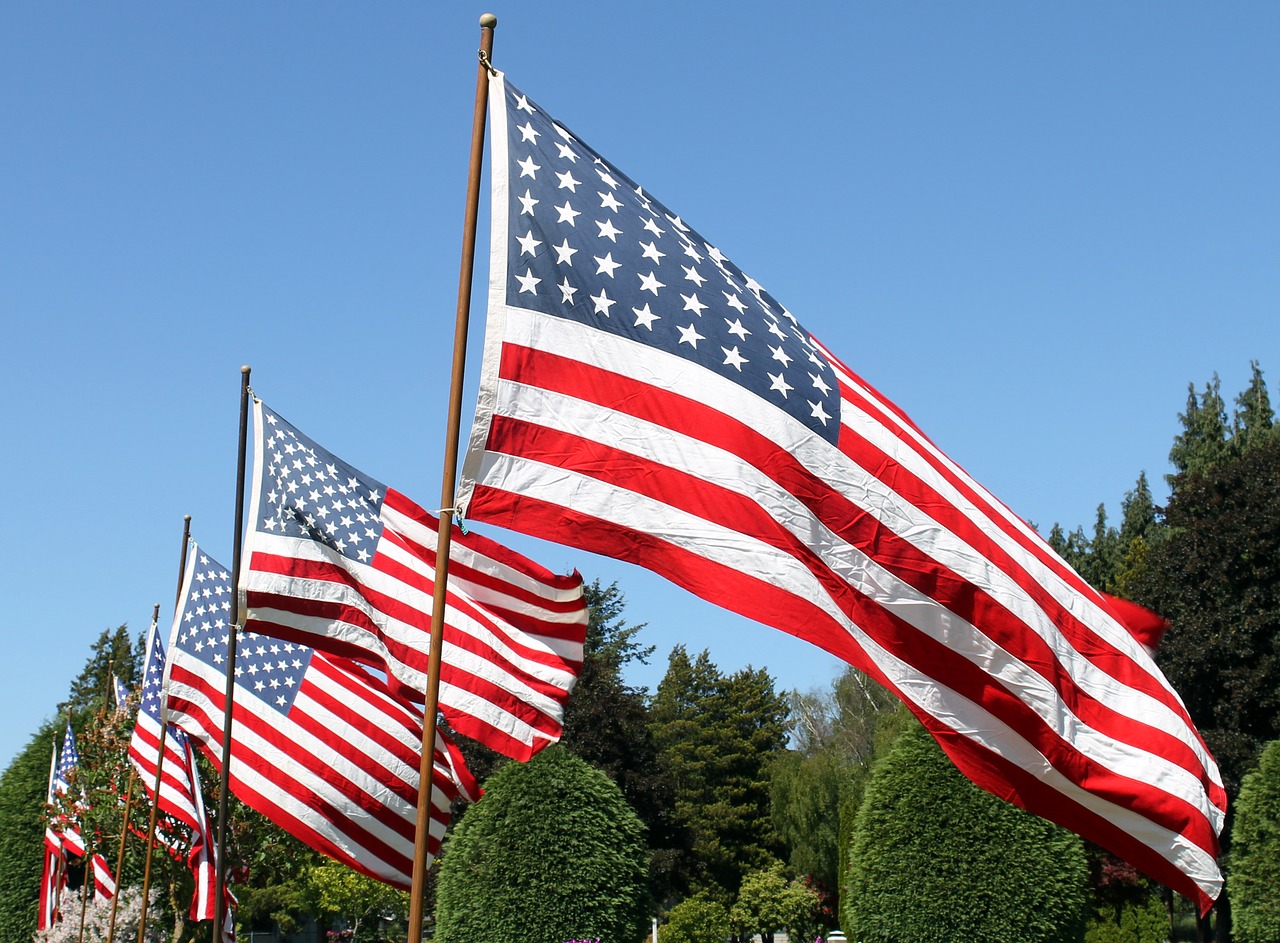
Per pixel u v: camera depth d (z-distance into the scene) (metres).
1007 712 8.47
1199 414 53.91
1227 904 34.91
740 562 8.09
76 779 28.78
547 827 23.73
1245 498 36.75
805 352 8.80
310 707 16.83
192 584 17.78
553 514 7.90
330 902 42.22
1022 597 8.70
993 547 8.77
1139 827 8.70
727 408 8.32
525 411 8.02
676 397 8.27
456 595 13.61
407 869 16.58
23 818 41.00
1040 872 18.50
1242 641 35.00
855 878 19.67
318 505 13.89
